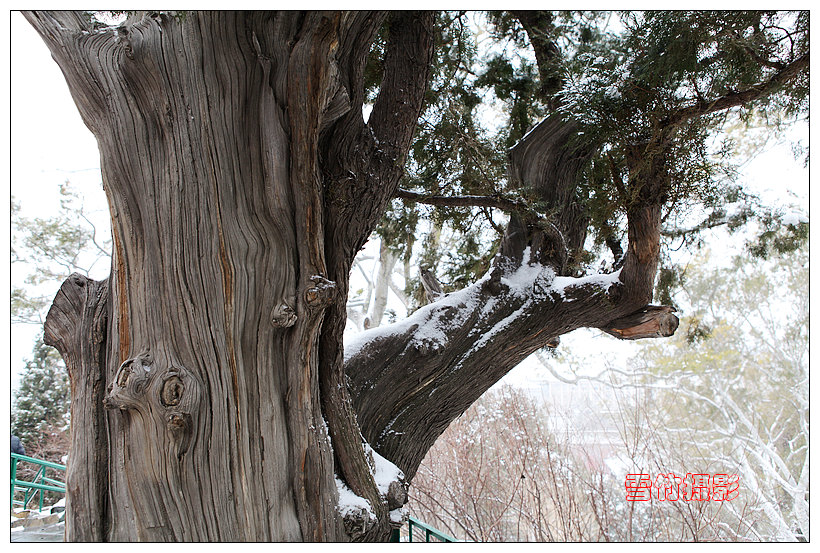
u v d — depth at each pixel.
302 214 2.61
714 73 3.35
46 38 2.55
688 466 12.47
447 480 10.70
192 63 2.47
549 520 11.27
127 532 2.40
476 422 11.20
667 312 4.16
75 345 2.65
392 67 3.38
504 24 5.78
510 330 4.05
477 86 5.98
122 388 2.34
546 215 4.34
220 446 2.43
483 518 10.10
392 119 3.31
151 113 2.48
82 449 2.53
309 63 2.48
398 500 3.15
